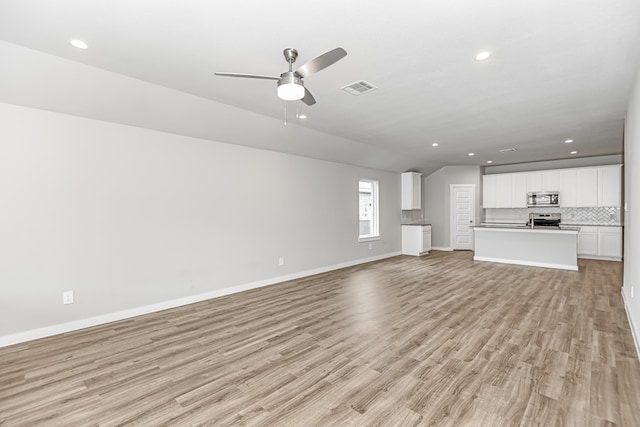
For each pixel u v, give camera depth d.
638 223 2.81
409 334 3.10
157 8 1.98
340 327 3.31
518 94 3.55
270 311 3.86
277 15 2.06
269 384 2.25
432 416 1.87
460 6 1.98
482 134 5.41
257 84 3.23
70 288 3.29
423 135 5.45
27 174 3.05
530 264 6.67
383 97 3.63
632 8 2.00
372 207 7.80
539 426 1.77
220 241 4.60
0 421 1.87
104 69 2.89
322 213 6.25
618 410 1.90
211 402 2.04
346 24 2.18
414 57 2.67
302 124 4.75
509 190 8.60
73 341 3.01
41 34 2.30
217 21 2.13
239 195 4.84
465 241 9.20
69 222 3.29
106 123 3.54
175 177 4.12
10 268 2.96
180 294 4.15
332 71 2.93
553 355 2.62
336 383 2.25
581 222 7.85
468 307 3.92
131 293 3.72
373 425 1.81
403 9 2.01
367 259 7.38
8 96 2.88
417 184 8.63
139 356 2.69
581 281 5.20
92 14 2.05
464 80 3.15
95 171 3.46
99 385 2.25
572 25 2.20
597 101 3.76
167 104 3.57
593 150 6.83
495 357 2.60
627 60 2.73
